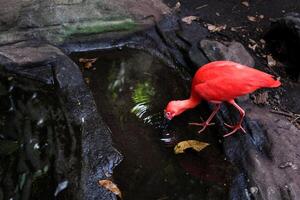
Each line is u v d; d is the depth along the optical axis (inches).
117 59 97.9
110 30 100.0
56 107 83.7
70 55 97.7
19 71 89.3
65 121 81.4
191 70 95.5
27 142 77.9
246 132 83.0
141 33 101.8
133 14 101.0
